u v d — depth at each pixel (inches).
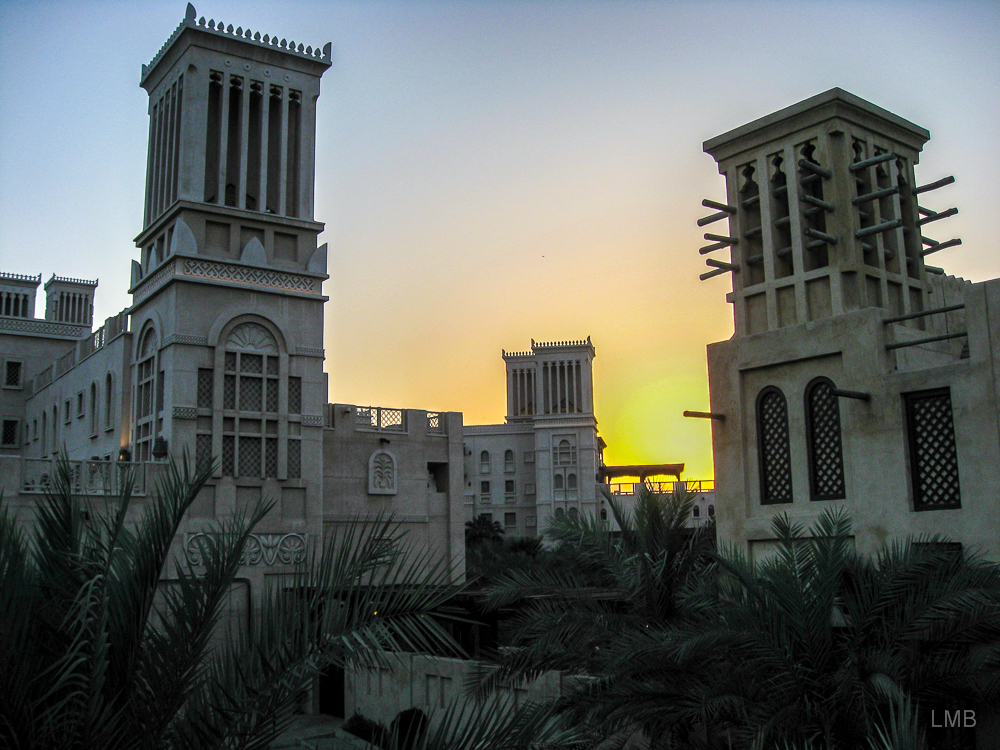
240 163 1341.0
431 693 887.1
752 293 791.7
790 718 434.0
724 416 770.2
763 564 502.9
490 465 3796.8
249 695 317.7
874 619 474.0
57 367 1737.2
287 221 1360.7
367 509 1486.2
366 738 952.3
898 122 790.5
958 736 492.4
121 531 340.8
